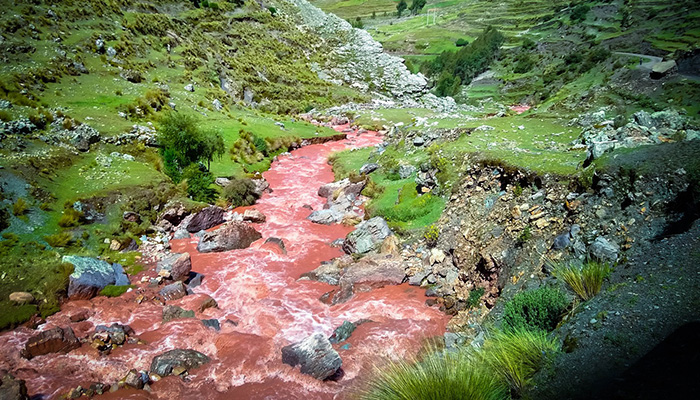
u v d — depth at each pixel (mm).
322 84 82438
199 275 22172
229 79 65688
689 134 17281
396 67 93938
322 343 14945
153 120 39875
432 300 19172
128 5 64625
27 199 23734
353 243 23844
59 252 21766
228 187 32906
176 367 14922
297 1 112375
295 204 33406
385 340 16406
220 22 83000
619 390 8391
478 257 19328
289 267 23562
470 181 24703
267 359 15695
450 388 8977
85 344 16406
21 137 27656
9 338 16531
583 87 50656
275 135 49000
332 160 44156
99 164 29656
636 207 15141
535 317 12531
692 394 7508
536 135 29859
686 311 9695
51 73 38656
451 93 106188
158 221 27594
